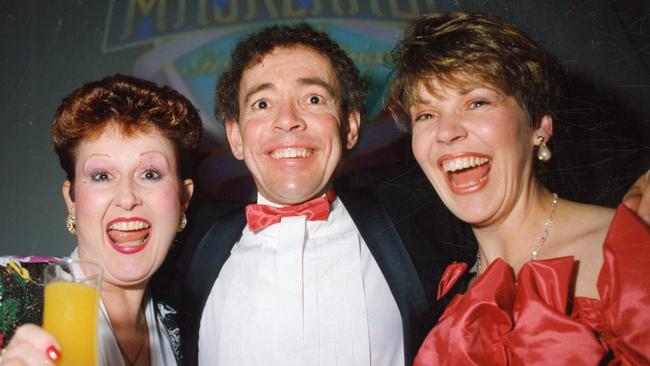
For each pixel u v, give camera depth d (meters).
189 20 2.98
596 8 2.60
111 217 1.63
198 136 1.78
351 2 2.96
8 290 1.49
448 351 1.35
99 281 1.15
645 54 2.53
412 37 1.50
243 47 1.87
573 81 2.50
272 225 1.88
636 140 2.39
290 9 2.97
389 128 2.76
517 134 1.44
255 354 1.75
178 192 1.72
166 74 2.94
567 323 1.22
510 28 1.45
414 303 1.74
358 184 2.11
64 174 2.79
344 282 1.81
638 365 1.16
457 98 1.45
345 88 1.87
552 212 1.48
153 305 1.83
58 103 2.86
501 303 1.35
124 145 1.63
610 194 2.28
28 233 2.76
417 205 1.93
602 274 1.24
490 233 1.52
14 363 1.06
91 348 1.13
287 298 1.79
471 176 1.49
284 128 1.74
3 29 2.89
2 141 2.81
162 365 1.77
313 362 1.74
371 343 1.75
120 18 2.96
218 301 1.84
